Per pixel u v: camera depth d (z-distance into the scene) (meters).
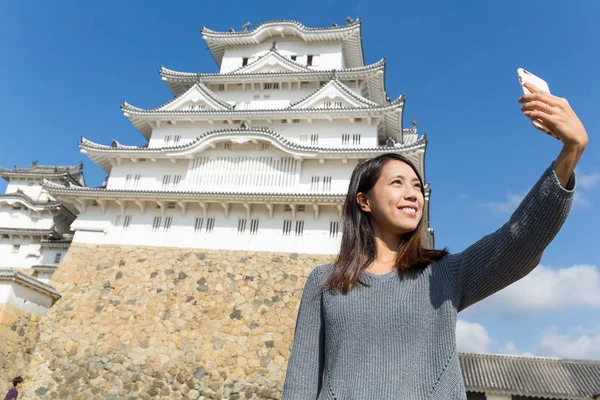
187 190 28.33
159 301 24.39
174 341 22.94
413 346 2.22
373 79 32.91
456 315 2.25
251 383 21.36
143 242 26.84
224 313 23.53
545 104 1.94
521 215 2.07
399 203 2.63
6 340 21.69
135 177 30.00
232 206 26.89
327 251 24.84
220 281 24.67
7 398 15.05
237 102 33.94
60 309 24.69
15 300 22.48
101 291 25.28
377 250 2.67
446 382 2.12
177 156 29.12
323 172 27.72
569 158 1.93
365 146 28.75
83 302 24.95
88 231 27.66
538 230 1.99
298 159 27.67
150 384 21.88
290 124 30.52
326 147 29.16
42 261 34.91
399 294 2.33
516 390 24.08
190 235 26.58
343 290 2.46
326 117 29.67
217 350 22.42
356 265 2.55
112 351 23.00
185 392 21.48
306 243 25.23
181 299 24.30
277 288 24.06
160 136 32.03
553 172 1.98
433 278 2.36
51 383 22.50
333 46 35.88
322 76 32.56
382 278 2.42
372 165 2.84
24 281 22.75
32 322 23.47
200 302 24.05
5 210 38.31
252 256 25.33
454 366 2.15
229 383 21.47
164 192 26.66
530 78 2.10
